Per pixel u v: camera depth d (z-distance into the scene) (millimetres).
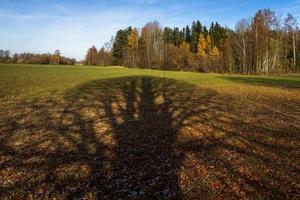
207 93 36156
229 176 10297
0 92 32875
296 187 9367
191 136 15555
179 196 8898
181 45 130000
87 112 22312
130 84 46094
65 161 12016
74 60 177750
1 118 19875
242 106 25547
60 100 28281
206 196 8875
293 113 22078
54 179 10367
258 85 47844
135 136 15617
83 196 9078
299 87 43938
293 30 96500
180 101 28672
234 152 12852
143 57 127688
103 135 15828
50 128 17312
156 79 56625
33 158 12383
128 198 8852
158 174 10555
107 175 10586
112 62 151375
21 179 10391
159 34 127312
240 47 98875
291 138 14992
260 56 92250
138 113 22172
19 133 16172
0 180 10312
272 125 17953
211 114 21594
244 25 97875
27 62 162750
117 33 149875
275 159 11930
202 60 115375
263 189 9273
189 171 10758
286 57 97875
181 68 120312
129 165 11484
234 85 47719
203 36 126125
